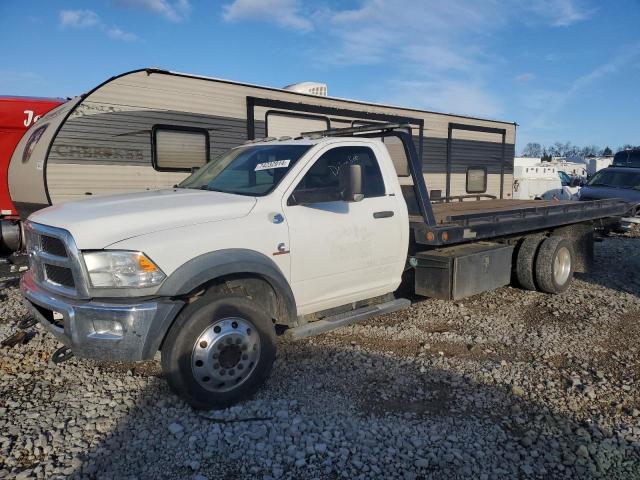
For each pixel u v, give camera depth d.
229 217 4.07
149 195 4.51
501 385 4.44
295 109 9.28
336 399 4.13
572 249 7.56
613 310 6.66
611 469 3.35
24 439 3.53
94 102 7.14
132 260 3.61
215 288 4.21
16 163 8.21
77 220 3.73
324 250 4.60
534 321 6.22
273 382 4.41
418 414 3.93
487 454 3.46
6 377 4.48
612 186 15.78
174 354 3.74
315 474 3.21
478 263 5.96
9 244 8.44
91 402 4.05
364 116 10.46
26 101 9.12
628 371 4.80
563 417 3.95
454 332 5.73
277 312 4.53
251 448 3.46
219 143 8.40
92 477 3.15
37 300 3.92
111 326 3.59
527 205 8.90
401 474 3.22
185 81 7.94
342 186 4.46
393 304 5.30
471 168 13.39
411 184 5.66
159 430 3.66
